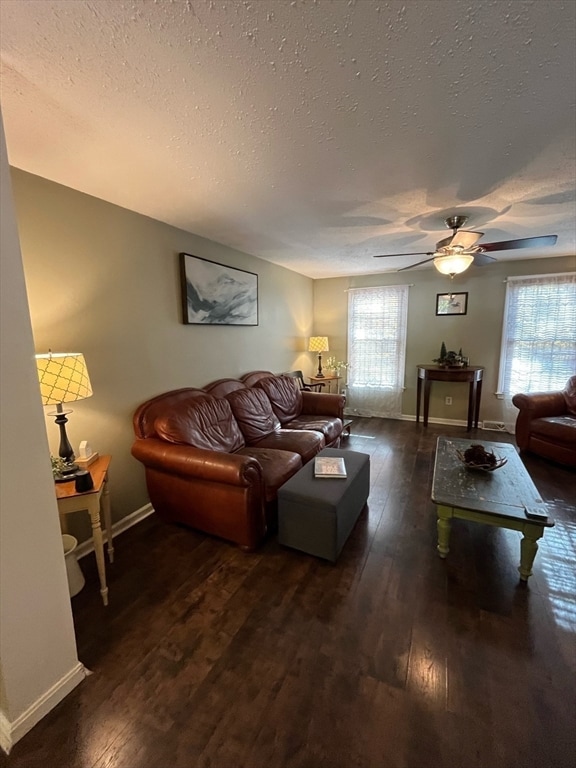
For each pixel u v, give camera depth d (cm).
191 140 156
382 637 155
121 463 249
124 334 248
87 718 124
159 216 261
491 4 92
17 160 175
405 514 260
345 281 546
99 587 190
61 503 165
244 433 317
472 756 111
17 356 113
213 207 241
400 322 517
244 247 355
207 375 333
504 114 139
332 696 130
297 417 410
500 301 456
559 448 336
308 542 209
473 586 186
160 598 181
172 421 249
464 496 203
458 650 148
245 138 155
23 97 126
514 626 160
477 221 277
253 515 214
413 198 227
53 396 167
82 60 108
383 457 375
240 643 154
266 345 436
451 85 122
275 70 114
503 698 129
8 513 113
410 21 97
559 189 214
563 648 149
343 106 133
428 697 129
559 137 156
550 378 436
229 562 209
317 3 91
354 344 552
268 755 112
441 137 156
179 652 150
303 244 344
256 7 92
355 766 109
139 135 152
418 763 109
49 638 127
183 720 123
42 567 124
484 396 480
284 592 184
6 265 109
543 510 185
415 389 521
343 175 192
